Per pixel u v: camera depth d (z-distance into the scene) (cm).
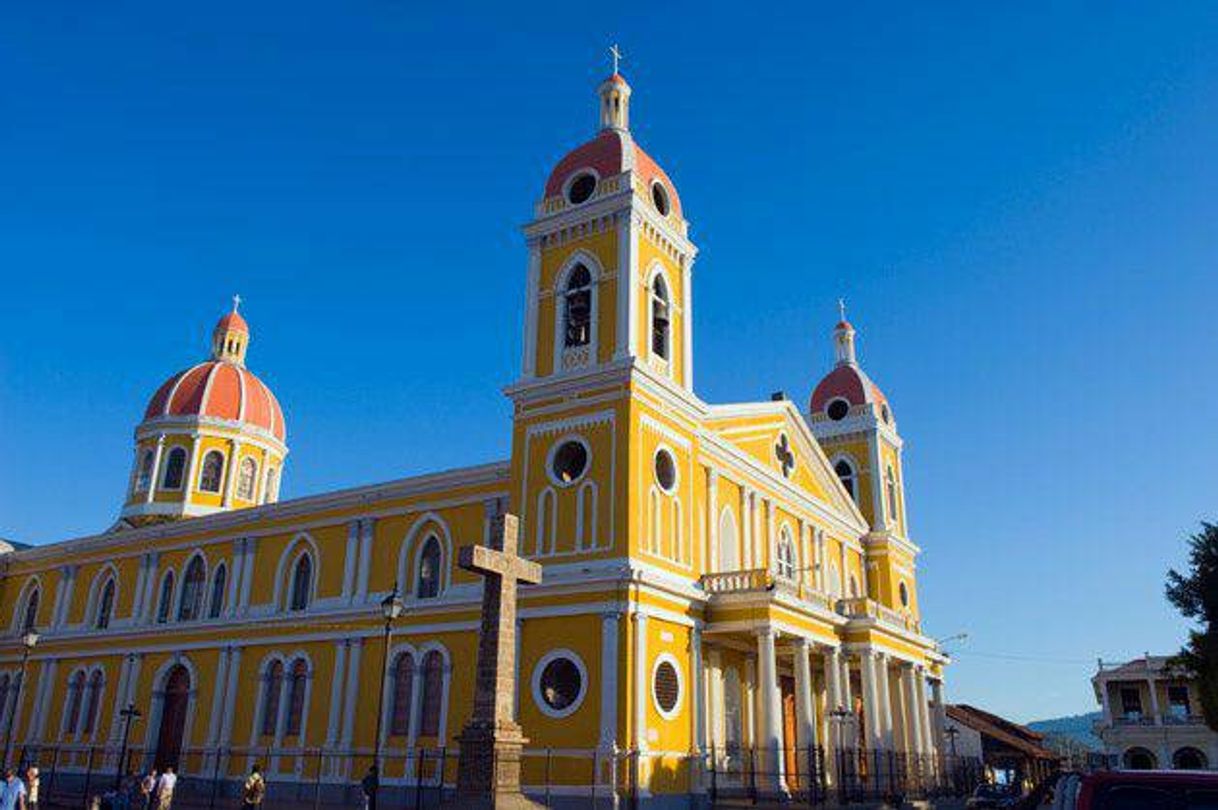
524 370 3378
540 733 2903
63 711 4634
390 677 3509
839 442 5209
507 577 2169
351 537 3903
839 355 5506
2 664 5069
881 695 3756
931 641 4350
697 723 3064
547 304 3428
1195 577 3478
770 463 4100
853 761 3384
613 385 3153
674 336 3484
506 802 1962
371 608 3669
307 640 3834
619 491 3036
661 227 3475
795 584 3434
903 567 5138
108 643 4581
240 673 4025
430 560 3681
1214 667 3366
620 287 3262
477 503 3594
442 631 3425
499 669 2088
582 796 2744
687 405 3391
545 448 3241
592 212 3384
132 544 4772
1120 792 927
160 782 3062
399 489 3816
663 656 2997
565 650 2944
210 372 5734
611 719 2786
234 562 4275
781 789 3027
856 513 4872
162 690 4278
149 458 5453
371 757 3444
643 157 3569
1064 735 9581
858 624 3691
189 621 4291
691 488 3378
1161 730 7081
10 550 5531
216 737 3950
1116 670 7481
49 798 3903
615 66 3816
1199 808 898
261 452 5694
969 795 4206
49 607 5072
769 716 3062
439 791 3050
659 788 2836
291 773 3659
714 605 3241
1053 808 1007
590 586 2958
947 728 5366
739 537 3725
